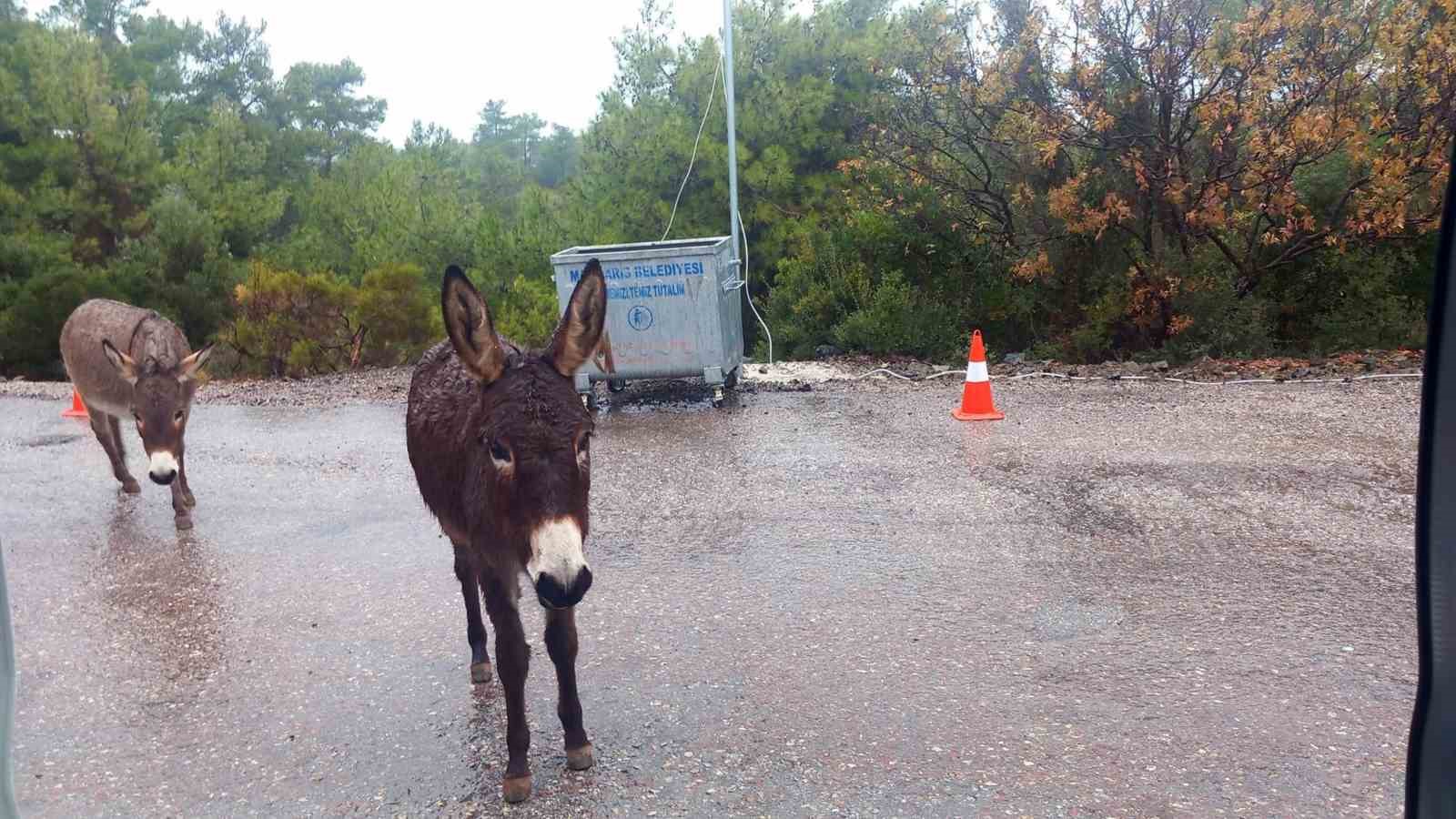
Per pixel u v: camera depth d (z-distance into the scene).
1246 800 3.27
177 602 5.41
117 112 23.22
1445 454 0.88
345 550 6.11
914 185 13.63
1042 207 12.54
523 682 3.42
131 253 21.34
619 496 6.99
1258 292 12.62
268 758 3.77
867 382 10.80
